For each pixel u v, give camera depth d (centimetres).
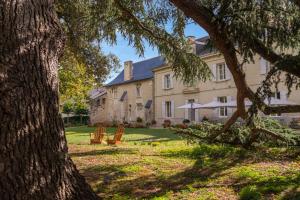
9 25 325
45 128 334
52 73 350
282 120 2552
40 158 327
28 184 317
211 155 1048
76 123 5597
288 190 620
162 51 1045
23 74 326
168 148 1332
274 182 677
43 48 343
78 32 1134
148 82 4484
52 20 357
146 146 1508
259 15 734
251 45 760
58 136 346
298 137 903
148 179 776
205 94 3550
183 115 3856
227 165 885
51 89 346
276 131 916
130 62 4947
